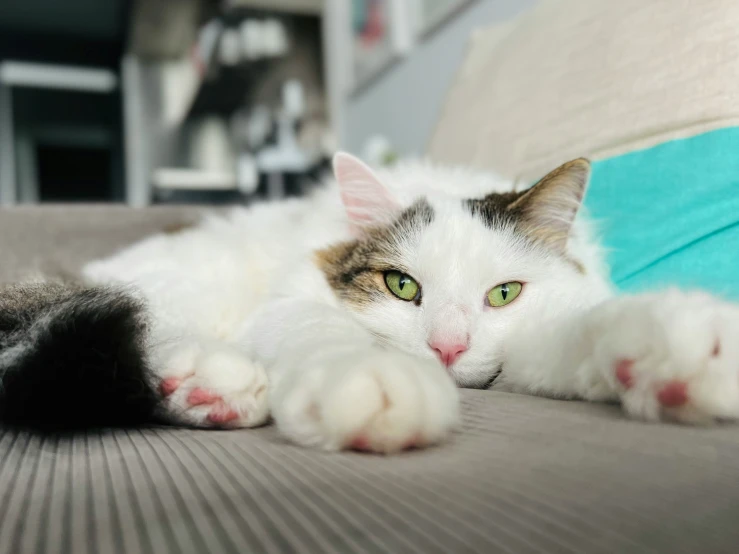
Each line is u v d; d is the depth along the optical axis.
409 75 0.67
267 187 1.11
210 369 0.15
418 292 0.23
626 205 0.25
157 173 1.44
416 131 0.66
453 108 0.40
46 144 1.54
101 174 1.58
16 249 0.37
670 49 0.25
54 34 1.46
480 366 0.21
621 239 0.25
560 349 0.16
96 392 0.15
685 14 0.25
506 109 0.34
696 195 0.23
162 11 1.19
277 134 1.15
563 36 0.31
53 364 0.15
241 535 0.09
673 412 0.13
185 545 0.09
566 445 0.12
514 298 0.23
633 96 0.26
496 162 0.33
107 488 0.11
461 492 0.10
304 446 0.13
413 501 0.10
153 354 0.16
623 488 0.10
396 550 0.08
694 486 0.10
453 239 0.23
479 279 0.22
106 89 1.56
